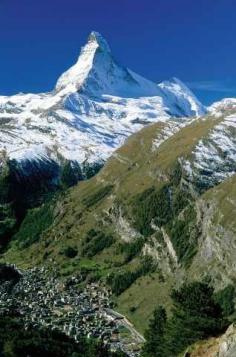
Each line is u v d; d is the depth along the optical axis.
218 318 152.75
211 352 112.81
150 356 190.25
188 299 157.00
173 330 155.75
